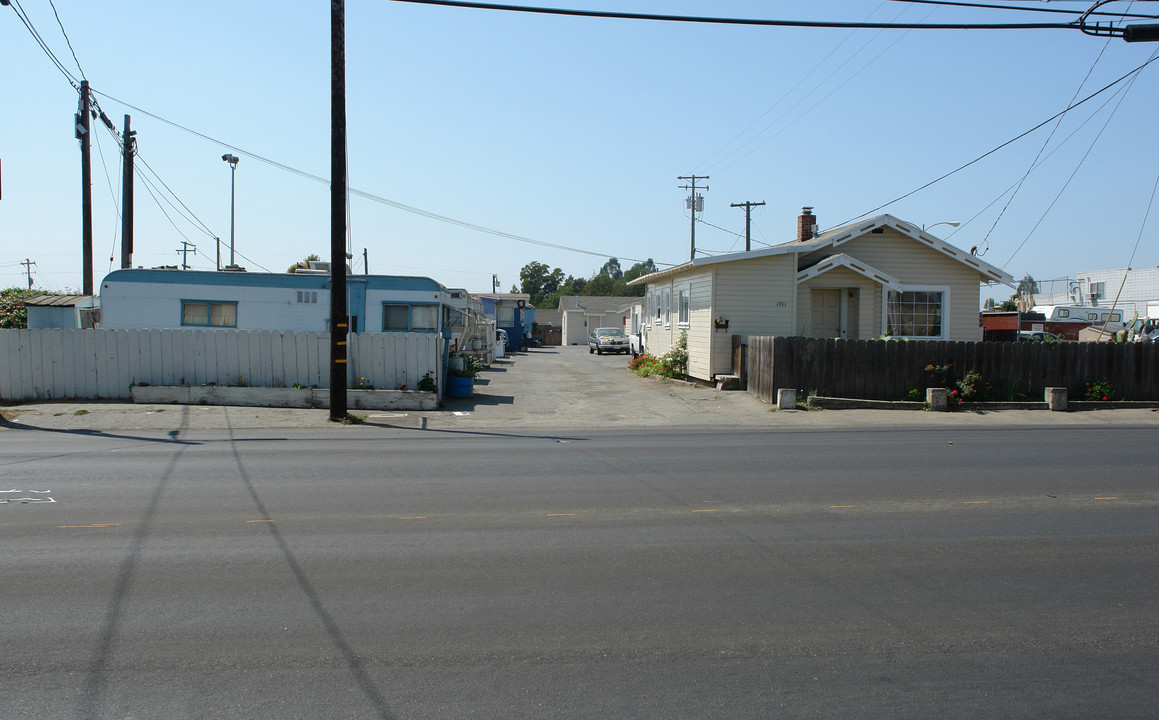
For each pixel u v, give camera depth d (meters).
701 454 11.88
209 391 17.48
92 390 17.77
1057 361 19.34
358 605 5.46
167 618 5.19
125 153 25.52
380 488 9.16
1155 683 4.43
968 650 4.85
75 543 6.80
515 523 7.62
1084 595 5.82
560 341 74.38
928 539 7.22
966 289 24.28
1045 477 10.16
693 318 24.75
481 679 4.38
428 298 22.22
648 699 4.17
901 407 18.53
